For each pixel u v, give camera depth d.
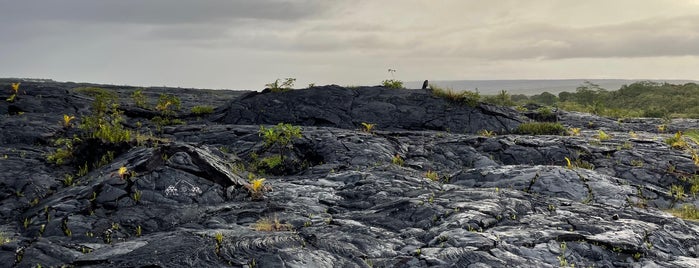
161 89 51.03
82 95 32.22
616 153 18.81
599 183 14.48
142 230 10.04
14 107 26.75
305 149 19.17
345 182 14.58
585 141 20.73
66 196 11.47
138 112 28.62
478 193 12.55
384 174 15.10
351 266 8.01
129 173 11.97
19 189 12.53
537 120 29.81
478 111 28.70
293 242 8.83
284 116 28.62
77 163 14.87
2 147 17.66
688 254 9.46
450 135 23.03
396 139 21.25
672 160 17.81
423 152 19.67
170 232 9.65
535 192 13.99
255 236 8.99
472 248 8.65
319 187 13.88
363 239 9.20
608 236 9.55
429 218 10.51
